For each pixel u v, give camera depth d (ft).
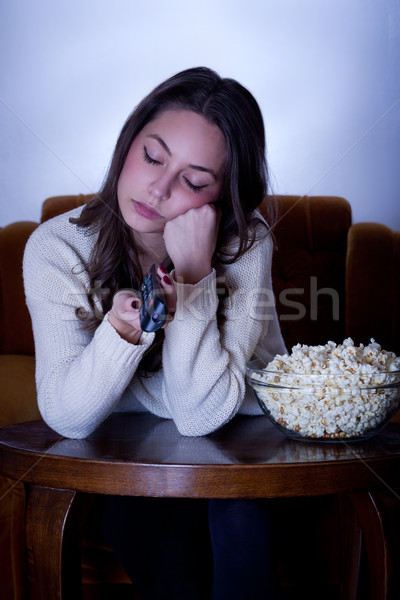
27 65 9.27
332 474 2.92
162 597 3.54
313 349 3.49
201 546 3.61
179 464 2.86
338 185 9.53
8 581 4.35
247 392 4.14
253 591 2.94
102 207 3.92
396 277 7.44
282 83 9.44
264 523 3.06
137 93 9.30
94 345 3.33
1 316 7.11
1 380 5.73
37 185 9.28
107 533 3.83
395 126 9.50
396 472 3.05
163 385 3.85
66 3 9.26
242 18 9.35
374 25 9.42
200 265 3.60
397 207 9.57
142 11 9.27
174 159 3.50
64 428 3.44
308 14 9.39
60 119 9.29
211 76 3.62
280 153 9.51
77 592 3.22
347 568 3.96
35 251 3.92
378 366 3.37
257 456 3.03
